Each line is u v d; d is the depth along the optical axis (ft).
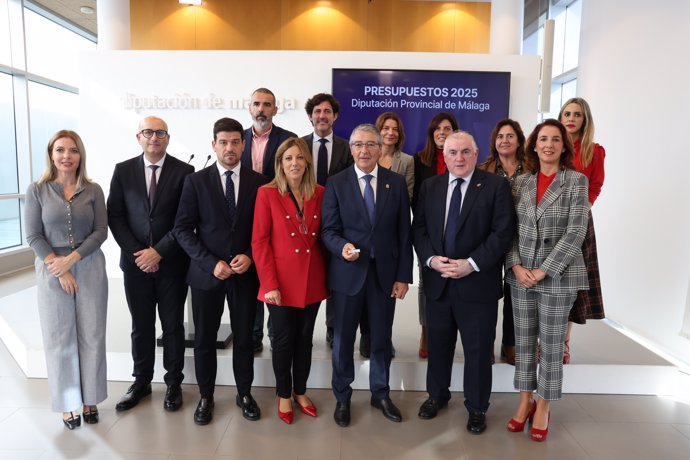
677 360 12.32
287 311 8.38
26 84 22.06
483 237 8.15
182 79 17.56
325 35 25.94
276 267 8.28
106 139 17.90
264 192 8.28
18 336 11.44
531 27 23.97
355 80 17.13
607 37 15.70
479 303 8.09
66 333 8.21
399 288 8.46
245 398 8.82
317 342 11.16
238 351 8.73
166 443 7.93
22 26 21.65
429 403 8.93
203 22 25.77
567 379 10.06
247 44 25.95
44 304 8.10
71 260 7.98
